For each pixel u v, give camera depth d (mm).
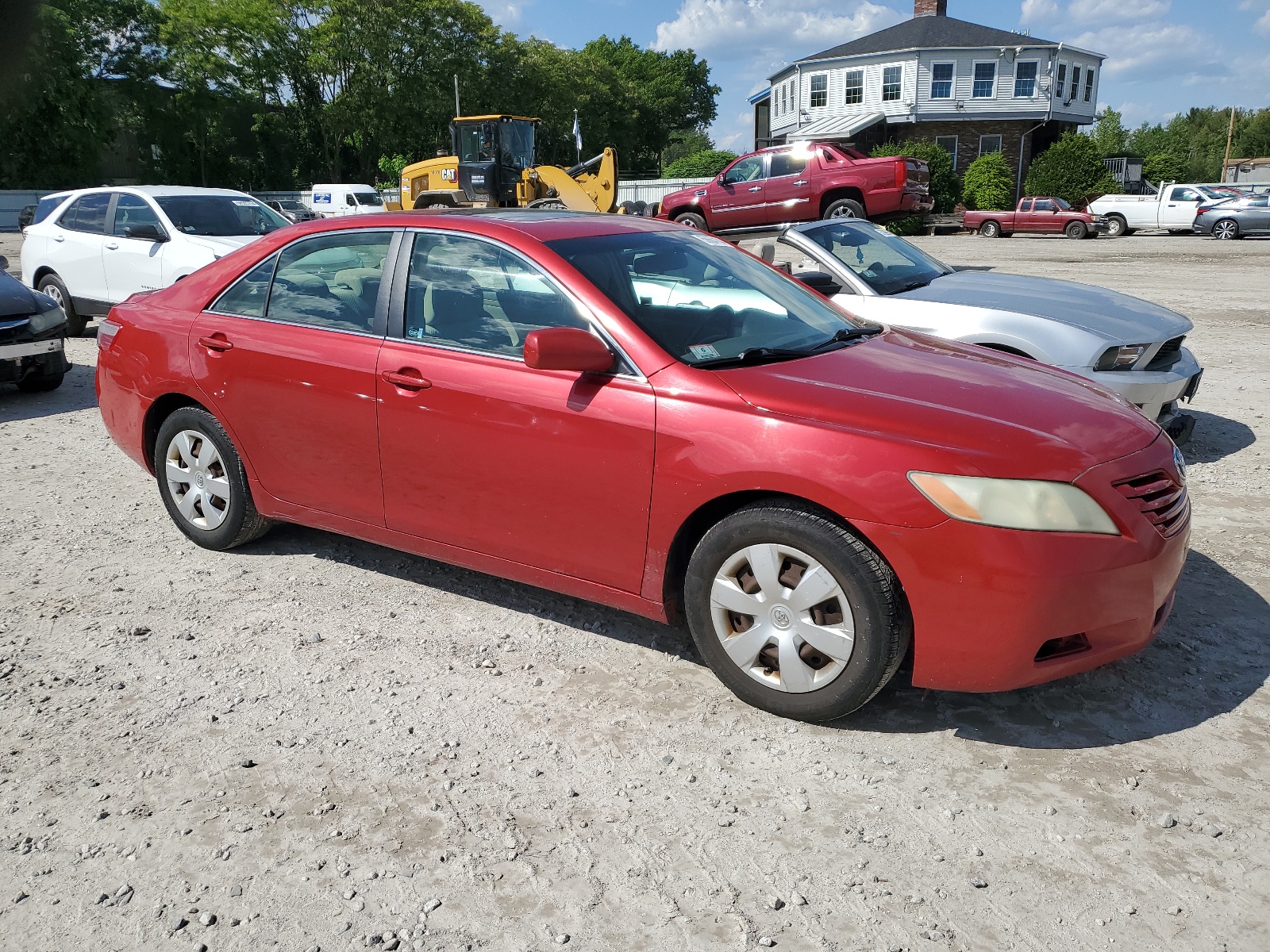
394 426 3811
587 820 2730
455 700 3381
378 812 2770
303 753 3066
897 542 2850
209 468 4598
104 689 3469
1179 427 5883
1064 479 2848
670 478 3197
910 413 3012
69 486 5914
